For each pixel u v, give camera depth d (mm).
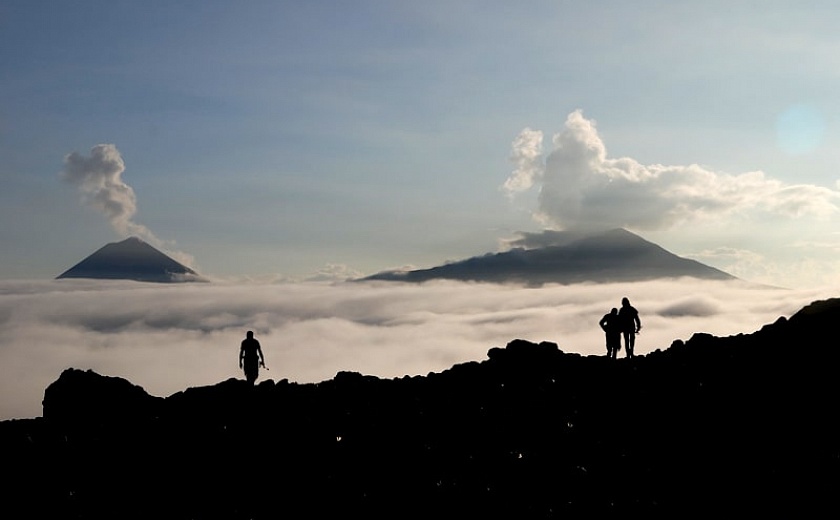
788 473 20391
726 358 30203
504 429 25219
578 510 19625
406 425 26281
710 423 24266
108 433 27281
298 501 21375
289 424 27031
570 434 24422
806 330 31078
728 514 18797
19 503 21750
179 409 29734
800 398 25250
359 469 23016
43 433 27609
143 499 21922
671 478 20938
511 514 19750
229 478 23062
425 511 20312
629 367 31500
